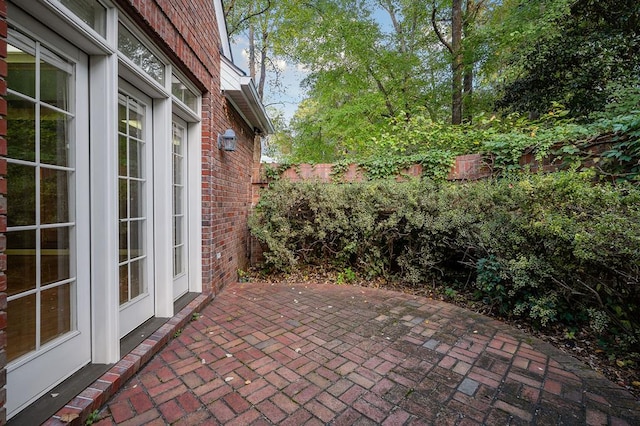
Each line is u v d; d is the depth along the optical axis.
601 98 6.07
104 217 2.03
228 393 1.95
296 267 5.29
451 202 4.25
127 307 2.51
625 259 2.35
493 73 9.27
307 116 12.85
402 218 4.63
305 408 1.82
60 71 1.84
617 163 3.45
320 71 11.05
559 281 2.89
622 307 2.58
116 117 2.10
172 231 3.02
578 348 2.66
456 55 9.75
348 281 4.87
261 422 1.69
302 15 10.43
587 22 6.47
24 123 1.63
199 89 3.58
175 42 2.78
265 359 2.39
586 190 2.72
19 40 1.58
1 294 1.32
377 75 11.19
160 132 2.88
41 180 1.72
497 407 1.86
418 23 11.91
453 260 4.47
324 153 12.61
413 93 11.84
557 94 6.70
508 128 6.13
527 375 2.23
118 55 2.10
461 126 6.66
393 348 2.62
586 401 1.93
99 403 1.74
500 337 2.87
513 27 7.80
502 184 3.78
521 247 3.17
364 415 1.77
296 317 3.29
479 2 11.01
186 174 3.62
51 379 1.73
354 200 4.90
